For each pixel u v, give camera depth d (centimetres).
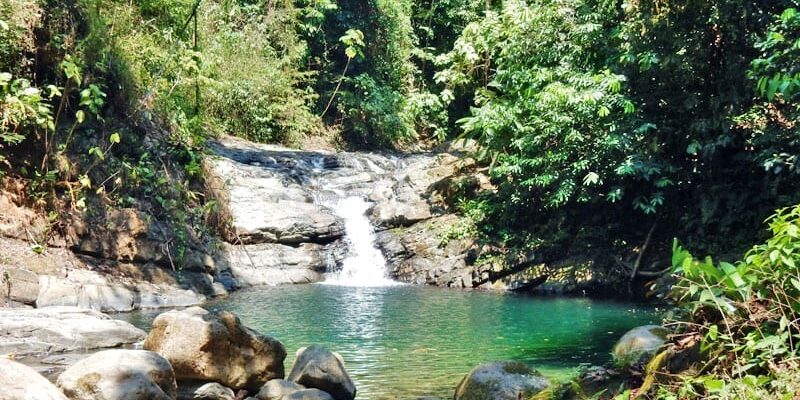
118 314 1028
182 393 558
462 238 1614
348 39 1073
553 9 1501
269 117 2334
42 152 1146
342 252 1636
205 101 2081
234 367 582
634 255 1431
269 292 1345
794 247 362
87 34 1238
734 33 1214
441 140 2784
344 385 593
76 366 494
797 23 962
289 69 2434
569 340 900
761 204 1291
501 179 1706
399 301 1257
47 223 1099
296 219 1603
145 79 1380
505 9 1614
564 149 1452
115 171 1230
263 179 1773
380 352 820
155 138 1366
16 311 832
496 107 1541
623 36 1370
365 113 2697
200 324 576
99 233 1150
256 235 1545
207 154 1444
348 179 1945
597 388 463
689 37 1298
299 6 2598
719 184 1330
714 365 368
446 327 995
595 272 1427
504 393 521
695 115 1344
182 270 1249
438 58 1828
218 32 2148
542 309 1179
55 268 1055
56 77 1195
